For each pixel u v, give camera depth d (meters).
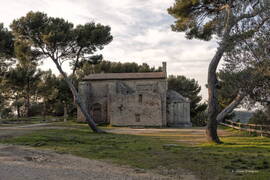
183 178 8.44
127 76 47.56
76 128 30.02
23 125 34.53
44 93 56.59
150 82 45.88
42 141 17.52
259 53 15.69
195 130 32.28
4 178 8.33
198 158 11.59
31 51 25.31
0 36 29.59
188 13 20.56
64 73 26.39
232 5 18.23
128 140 19.53
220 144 16.62
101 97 46.78
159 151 13.81
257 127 22.25
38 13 24.77
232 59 16.59
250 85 16.36
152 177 8.55
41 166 10.16
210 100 17.92
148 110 40.44
